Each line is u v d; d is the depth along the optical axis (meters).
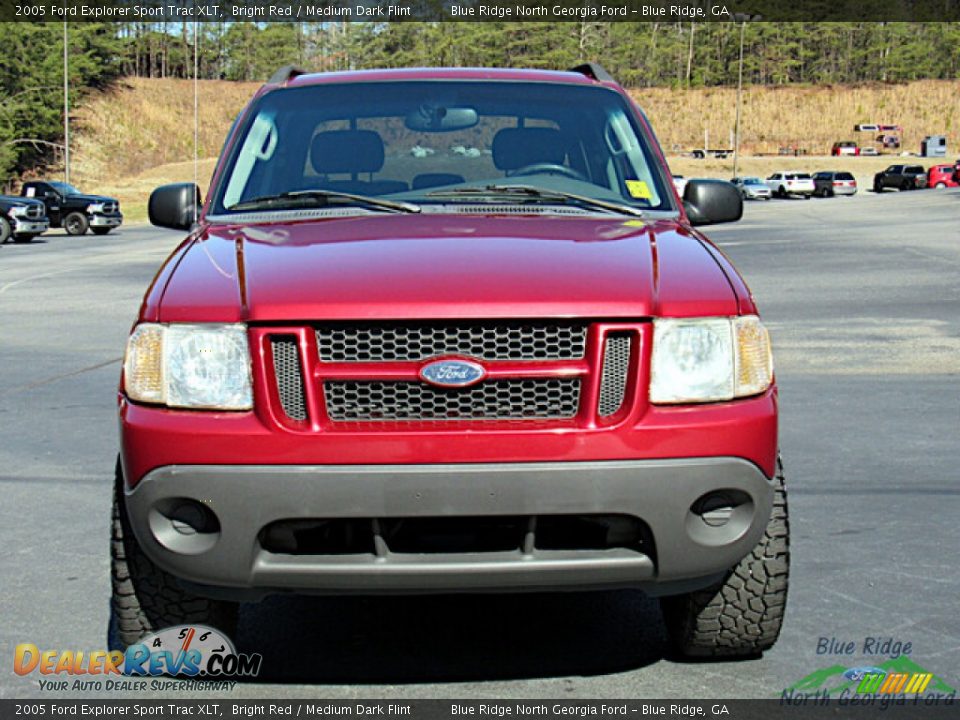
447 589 3.67
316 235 4.35
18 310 16.77
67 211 41.47
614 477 3.56
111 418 9.13
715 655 4.32
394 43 134.00
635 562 3.66
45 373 11.34
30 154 87.88
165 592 4.04
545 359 3.66
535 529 3.63
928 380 10.41
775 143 135.38
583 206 4.91
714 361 3.73
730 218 5.51
